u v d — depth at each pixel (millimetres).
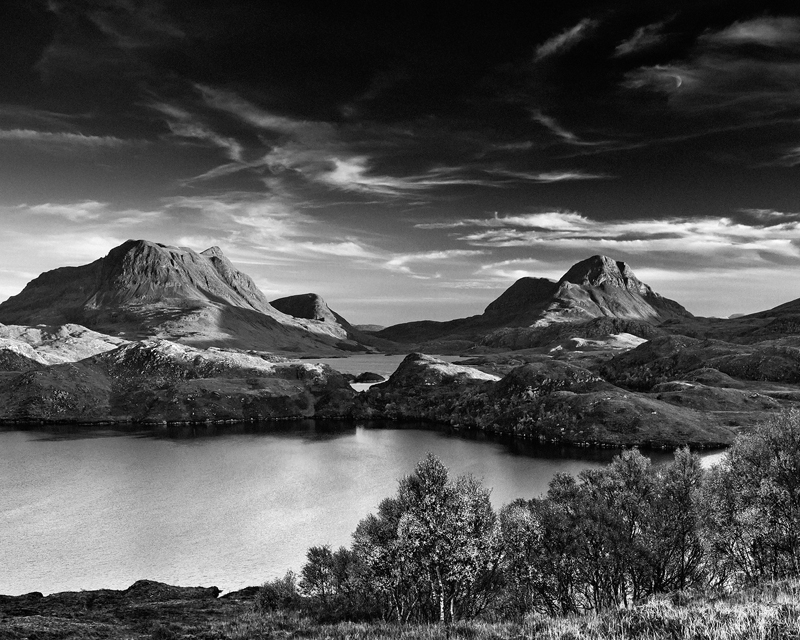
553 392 173875
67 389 193875
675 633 13562
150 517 86125
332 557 41500
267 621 32875
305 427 181750
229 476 113312
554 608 33312
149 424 183625
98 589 58625
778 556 31656
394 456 133875
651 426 144750
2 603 48750
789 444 34438
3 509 90062
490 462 125250
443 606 31984
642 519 34406
